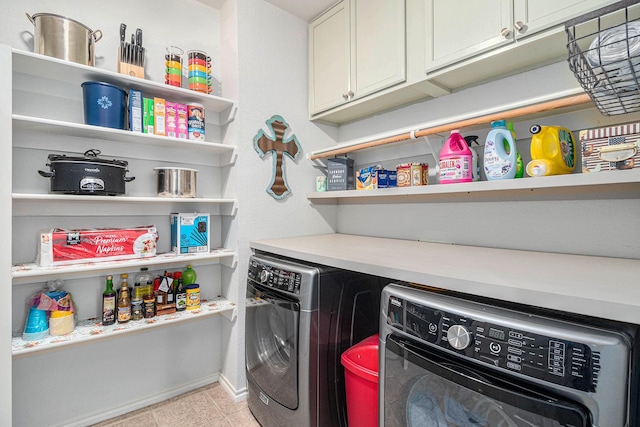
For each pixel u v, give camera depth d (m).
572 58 0.83
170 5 1.83
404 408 0.89
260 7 1.92
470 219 1.61
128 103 1.55
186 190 1.67
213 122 1.98
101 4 1.61
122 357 1.69
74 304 1.52
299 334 1.28
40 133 1.45
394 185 1.88
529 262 1.09
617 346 0.57
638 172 0.94
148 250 1.58
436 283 0.90
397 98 1.77
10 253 1.18
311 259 1.35
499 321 0.71
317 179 2.18
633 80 0.77
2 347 1.16
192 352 1.93
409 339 0.88
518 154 1.29
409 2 1.53
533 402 0.63
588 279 0.82
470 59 1.31
